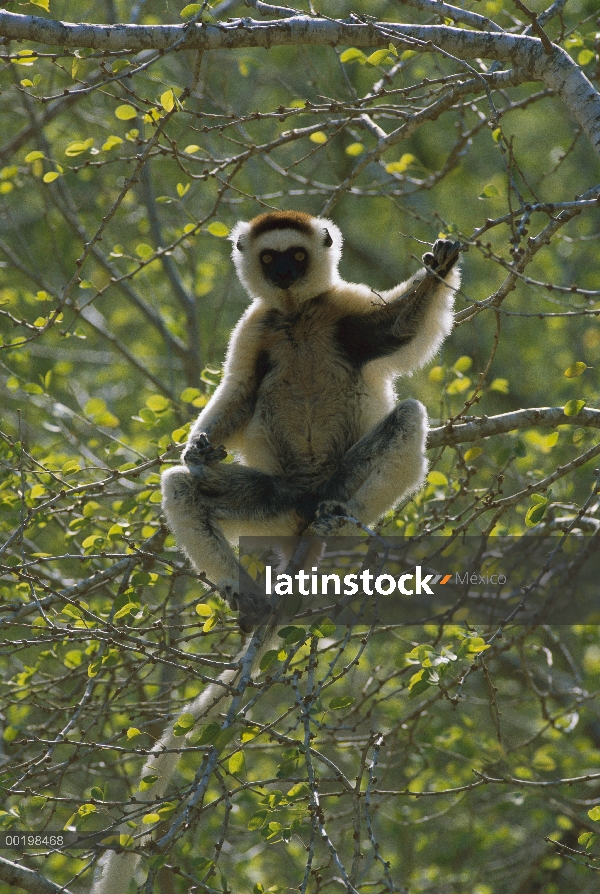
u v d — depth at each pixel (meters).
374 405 10.59
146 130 15.77
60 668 13.70
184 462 9.57
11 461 10.98
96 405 11.91
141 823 8.44
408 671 12.03
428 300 9.70
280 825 7.67
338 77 19.03
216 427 10.45
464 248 8.12
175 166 17.89
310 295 10.65
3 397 17.08
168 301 18.61
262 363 10.88
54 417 13.85
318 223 10.91
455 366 11.84
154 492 10.45
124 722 12.45
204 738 6.89
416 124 10.15
